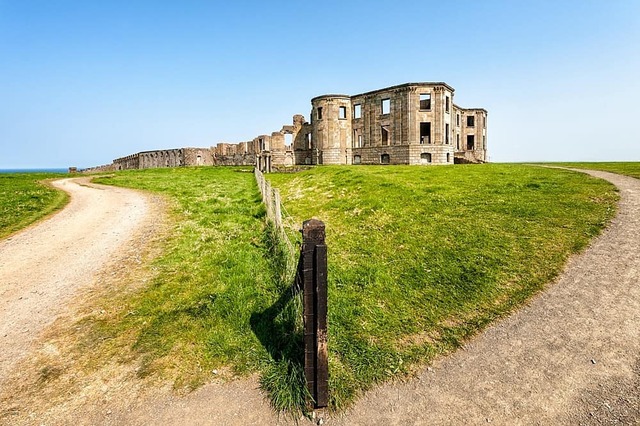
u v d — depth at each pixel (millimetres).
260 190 22312
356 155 62250
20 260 10484
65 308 7207
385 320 6379
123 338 6012
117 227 14328
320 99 61812
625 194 13922
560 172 22406
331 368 5156
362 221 12820
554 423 4125
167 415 4398
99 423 4285
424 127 58781
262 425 4266
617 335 5609
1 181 31078
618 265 7895
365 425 4227
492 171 24688
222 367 5238
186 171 51969
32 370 5258
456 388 4762
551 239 9586
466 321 6309
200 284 7969
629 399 4367
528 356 5301
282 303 6578
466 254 8938
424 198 15461
